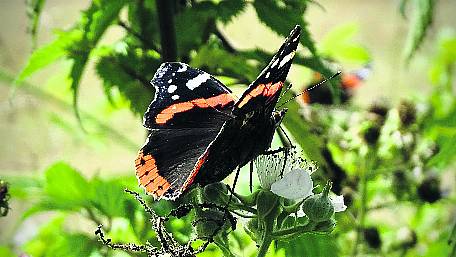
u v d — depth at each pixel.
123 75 0.81
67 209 0.81
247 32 1.64
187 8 0.81
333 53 0.93
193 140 0.72
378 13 1.94
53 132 1.31
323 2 1.99
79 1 1.70
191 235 0.76
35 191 0.82
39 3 0.79
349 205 0.84
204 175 0.72
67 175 0.80
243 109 0.72
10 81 0.88
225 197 0.74
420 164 0.86
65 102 0.89
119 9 0.80
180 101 0.72
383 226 0.89
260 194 0.73
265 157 0.74
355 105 0.88
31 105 1.30
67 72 0.87
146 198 0.79
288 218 0.75
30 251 0.86
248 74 0.80
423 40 0.81
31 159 1.31
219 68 0.80
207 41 0.81
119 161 1.37
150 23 0.82
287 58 0.72
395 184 0.87
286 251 0.77
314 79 0.87
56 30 0.80
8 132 1.31
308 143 0.79
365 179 0.85
